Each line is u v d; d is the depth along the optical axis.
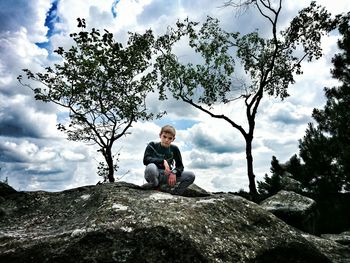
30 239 3.21
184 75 20.55
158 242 3.14
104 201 3.79
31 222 3.96
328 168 18.94
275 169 21.84
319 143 19.28
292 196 10.35
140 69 19.55
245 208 4.09
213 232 3.47
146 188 4.78
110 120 19.05
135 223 3.25
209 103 21.02
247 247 3.46
